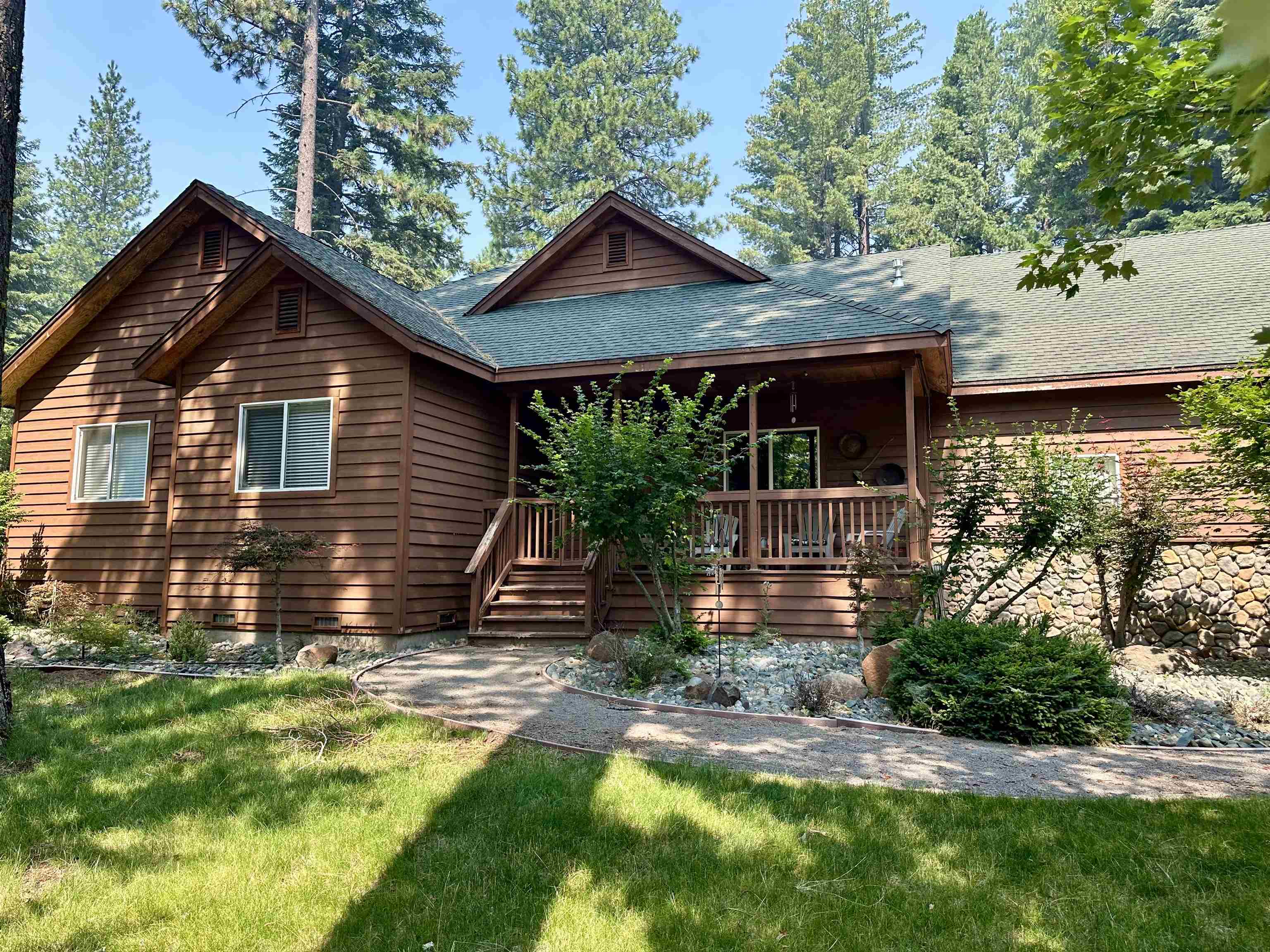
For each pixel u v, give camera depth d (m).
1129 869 3.66
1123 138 4.17
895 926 3.25
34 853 3.95
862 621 9.02
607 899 3.47
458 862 3.81
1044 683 5.89
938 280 12.72
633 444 8.28
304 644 10.13
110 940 3.23
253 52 25.00
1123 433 10.91
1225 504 9.11
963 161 30.44
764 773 4.95
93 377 12.91
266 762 5.15
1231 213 23.03
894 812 4.27
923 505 9.55
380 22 29.03
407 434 10.05
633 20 33.47
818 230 32.66
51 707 6.58
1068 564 10.68
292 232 12.49
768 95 34.41
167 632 10.78
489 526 10.94
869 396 12.15
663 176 30.50
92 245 40.19
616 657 7.96
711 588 10.05
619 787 4.60
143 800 4.56
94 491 12.66
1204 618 10.19
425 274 28.59
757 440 10.70
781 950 3.10
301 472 10.55
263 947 3.18
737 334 10.55
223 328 11.17
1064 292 4.39
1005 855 3.81
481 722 6.05
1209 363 10.28
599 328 11.95
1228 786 4.77
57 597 10.51
